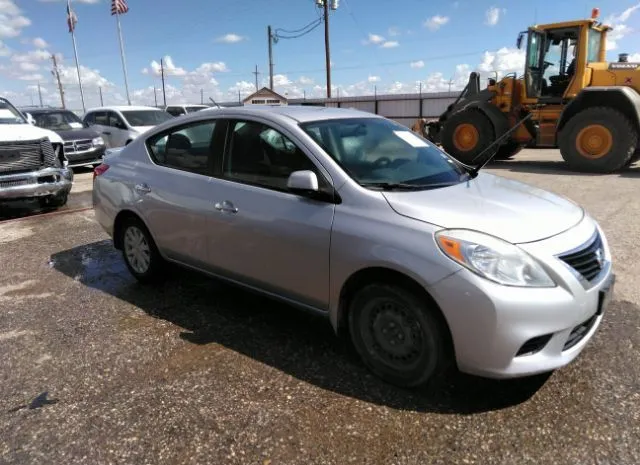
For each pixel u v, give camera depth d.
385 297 2.93
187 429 2.68
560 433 2.57
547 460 2.40
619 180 9.95
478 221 2.79
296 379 3.12
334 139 3.48
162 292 4.54
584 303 2.68
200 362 3.34
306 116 3.67
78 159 12.54
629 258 5.11
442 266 2.64
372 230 2.92
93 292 4.60
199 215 3.86
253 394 2.97
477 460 2.41
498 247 2.63
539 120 12.52
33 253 5.89
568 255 2.71
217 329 3.81
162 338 3.68
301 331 3.75
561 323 2.61
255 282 3.65
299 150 3.37
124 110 14.52
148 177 4.33
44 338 3.73
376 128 3.91
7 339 3.74
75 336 3.75
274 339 3.63
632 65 11.69
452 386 3.00
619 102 10.92
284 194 3.38
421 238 2.75
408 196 3.05
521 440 2.53
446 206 2.95
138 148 4.58
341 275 3.07
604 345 3.41
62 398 2.98
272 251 3.42
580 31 11.65
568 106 11.55
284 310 4.12
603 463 2.37
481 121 12.94
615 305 4.04
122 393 3.01
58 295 4.56
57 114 13.34
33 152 7.80
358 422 2.70
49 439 2.63
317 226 3.15
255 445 2.55
